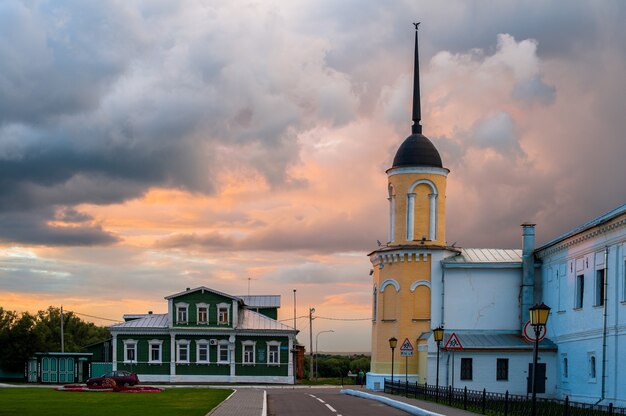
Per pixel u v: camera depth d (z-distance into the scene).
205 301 85.88
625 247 41.88
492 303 58.91
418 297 59.81
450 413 33.56
